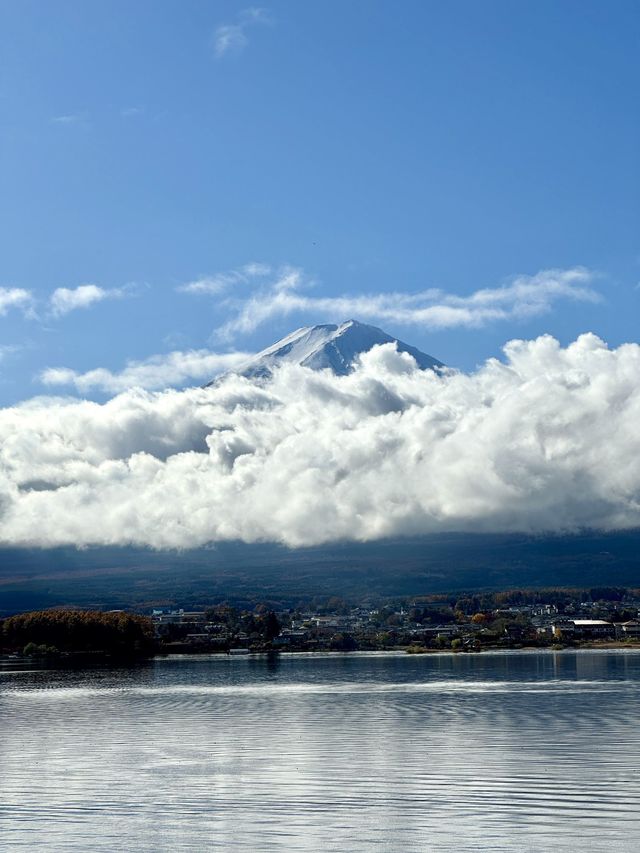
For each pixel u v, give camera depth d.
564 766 120.56
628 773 115.19
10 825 93.44
